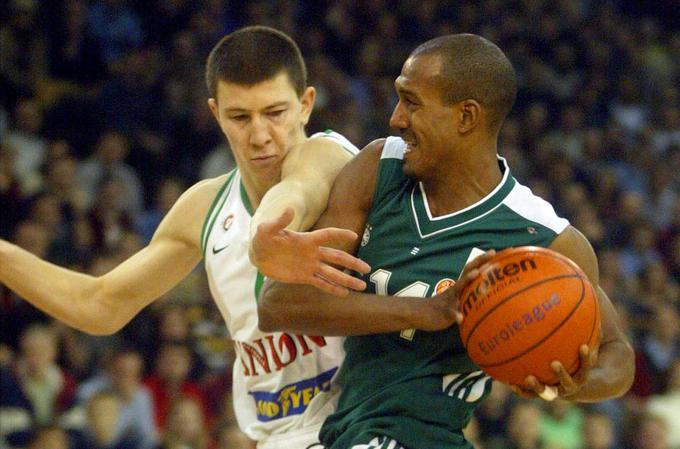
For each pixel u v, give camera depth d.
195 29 25.75
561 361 5.90
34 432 15.02
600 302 6.57
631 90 30.75
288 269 5.74
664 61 32.69
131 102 23.53
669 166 28.50
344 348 6.91
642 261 25.11
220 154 23.19
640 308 22.30
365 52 27.53
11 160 20.11
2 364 15.69
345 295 5.96
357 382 6.63
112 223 20.17
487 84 6.21
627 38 32.53
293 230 6.07
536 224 6.41
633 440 18.36
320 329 6.22
